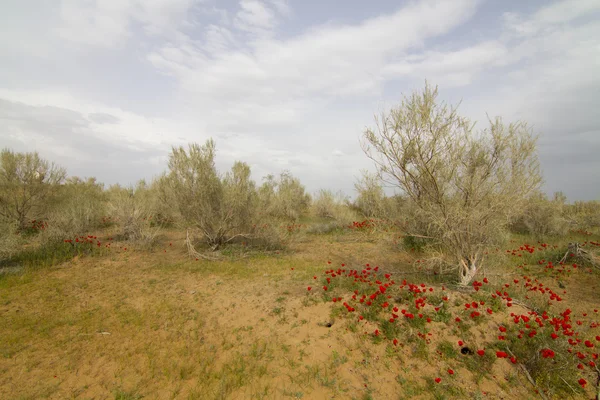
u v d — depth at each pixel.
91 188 17.42
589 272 6.79
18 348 4.14
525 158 5.00
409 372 3.58
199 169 9.02
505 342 3.78
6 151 10.28
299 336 4.36
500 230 5.61
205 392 3.37
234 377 3.58
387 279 5.62
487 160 5.29
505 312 4.35
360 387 3.42
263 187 11.49
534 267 7.44
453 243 5.64
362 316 4.48
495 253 6.40
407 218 7.26
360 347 3.99
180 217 9.57
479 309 4.40
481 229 5.29
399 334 4.09
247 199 9.49
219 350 4.19
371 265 7.74
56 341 4.36
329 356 3.91
